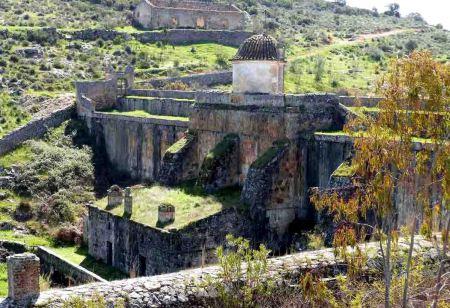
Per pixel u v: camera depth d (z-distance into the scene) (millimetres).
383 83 17719
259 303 18828
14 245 43531
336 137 36594
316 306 18688
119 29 104188
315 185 38250
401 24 145750
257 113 41438
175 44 100312
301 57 95438
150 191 43656
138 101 62469
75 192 53969
